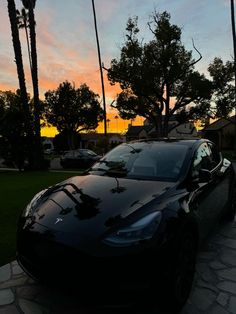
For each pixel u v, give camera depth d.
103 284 2.42
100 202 2.95
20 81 17.06
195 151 4.04
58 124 65.12
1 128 16.95
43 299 3.00
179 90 28.23
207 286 3.27
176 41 26.31
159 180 3.45
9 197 7.29
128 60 27.09
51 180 10.76
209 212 3.89
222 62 26.83
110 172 3.85
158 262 2.48
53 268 2.59
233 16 23.02
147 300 2.51
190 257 2.98
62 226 2.71
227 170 5.16
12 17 16.36
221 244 4.46
